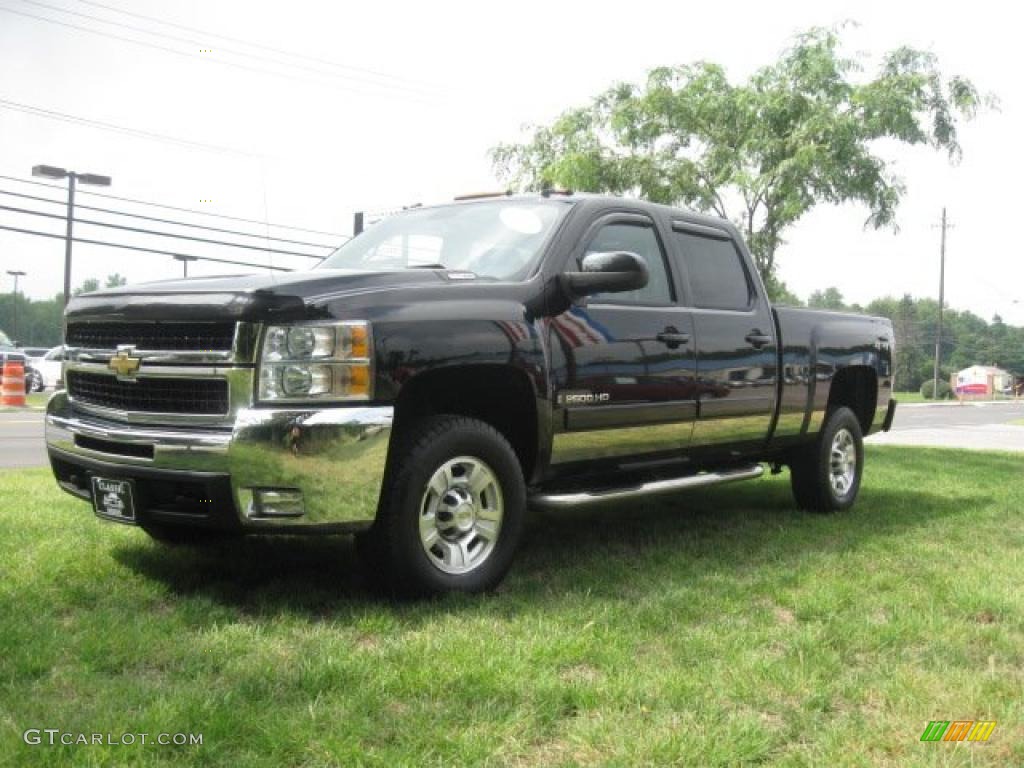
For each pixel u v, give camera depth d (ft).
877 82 40.32
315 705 9.74
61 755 8.45
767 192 40.45
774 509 23.50
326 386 12.76
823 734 9.54
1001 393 344.28
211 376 12.89
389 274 14.06
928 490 27.86
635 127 44.11
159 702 9.53
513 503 14.65
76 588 13.70
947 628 13.21
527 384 14.87
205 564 15.47
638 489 16.90
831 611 13.89
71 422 14.57
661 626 12.96
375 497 12.88
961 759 9.07
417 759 8.69
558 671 11.18
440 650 11.49
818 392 21.76
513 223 16.75
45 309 410.11
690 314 18.10
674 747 8.99
